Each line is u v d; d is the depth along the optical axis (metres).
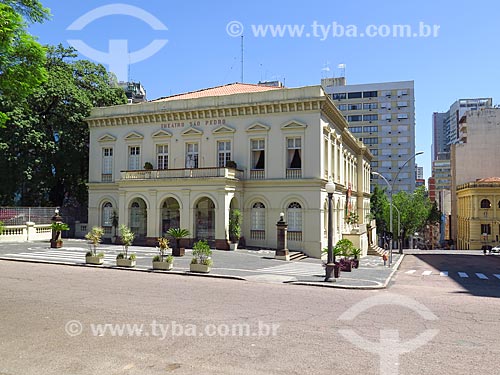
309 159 31.92
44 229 37.41
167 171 33.38
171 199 34.62
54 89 38.38
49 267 21.30
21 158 37.53
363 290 17.02
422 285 19.69
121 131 38.00
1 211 35.59
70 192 45.53
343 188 40.16
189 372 7.28
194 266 20.55
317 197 31.56
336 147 37.91
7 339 9.01
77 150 40.84
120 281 17.31
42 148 38.09
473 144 74.25
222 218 31.17
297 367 7.58
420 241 110.25
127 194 34.56
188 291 15.19
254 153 33.94
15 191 40.12
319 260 29.59
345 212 42.56
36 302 12.71
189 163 35.41
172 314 11.39
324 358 8.07
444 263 35.56
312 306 12.87
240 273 20.45
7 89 13.23
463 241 70.81
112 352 8.26
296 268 23.31
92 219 38.97
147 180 33.56
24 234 35.41
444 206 99.00
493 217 64.75
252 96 33.38
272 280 18.78
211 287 16.33
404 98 97.25
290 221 32.50
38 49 13.39
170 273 20.28
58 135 40.00
